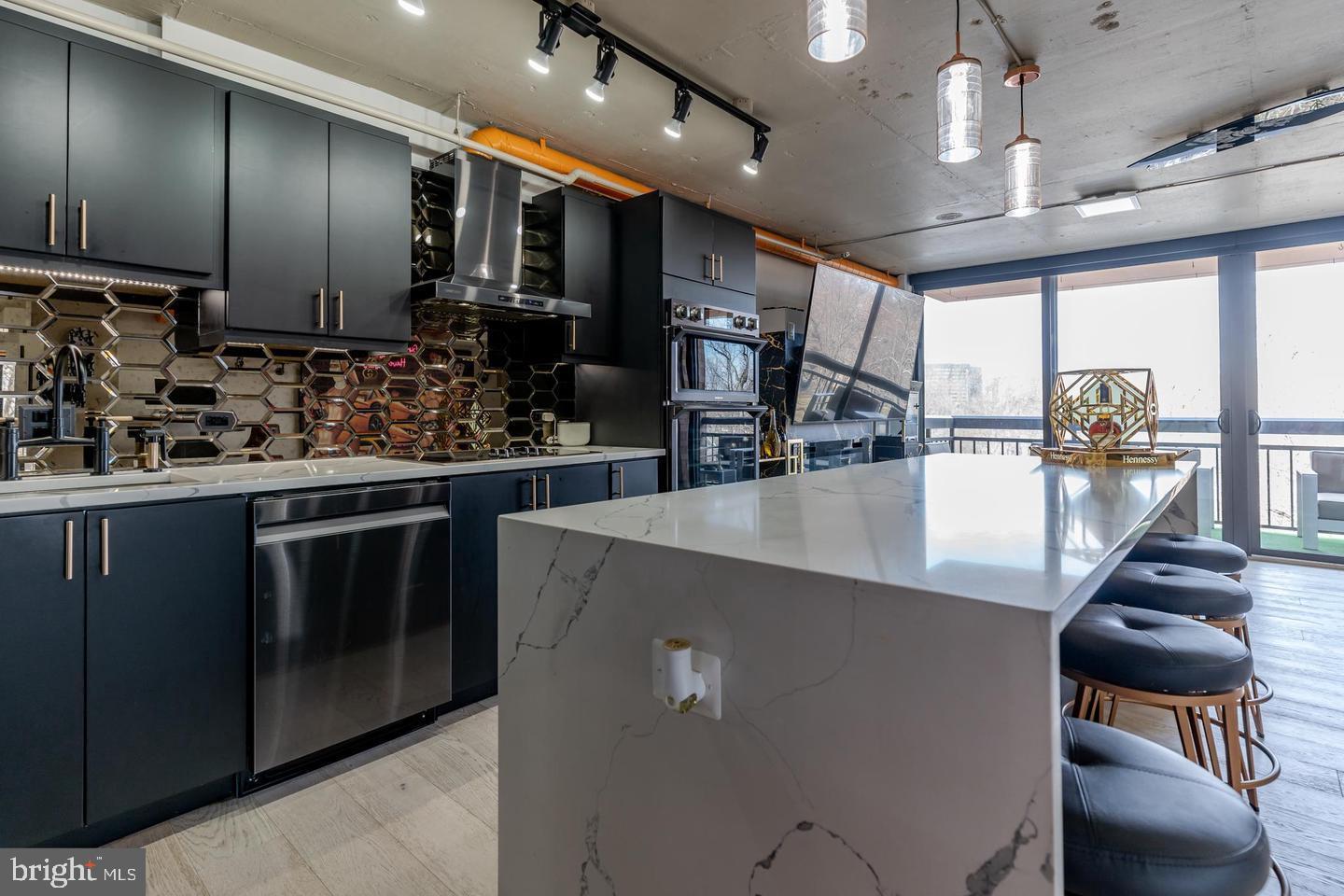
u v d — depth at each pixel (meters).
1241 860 0.71
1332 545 4.61
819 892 0.77
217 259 2.14
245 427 2.50
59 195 1.82
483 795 1.86
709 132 3.16
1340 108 2.62
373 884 1.50
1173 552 2.10
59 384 1.84
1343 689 2.51
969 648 0.64
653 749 0.95
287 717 1.90
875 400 5.75
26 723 1.49
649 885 0.96
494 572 2.53
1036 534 1.00
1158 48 2.47
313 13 2.26
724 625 0.85
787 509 1.28
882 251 5.42
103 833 1.64
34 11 1.93
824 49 1.49
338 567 2.02
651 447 3.35
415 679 2.23
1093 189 3.97
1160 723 2.23
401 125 2.71
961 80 1.80
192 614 1.74
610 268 3.49
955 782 0.66
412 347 3.05
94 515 1.59
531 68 2.61
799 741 0.78
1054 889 0.59
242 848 1.62
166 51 2.13
